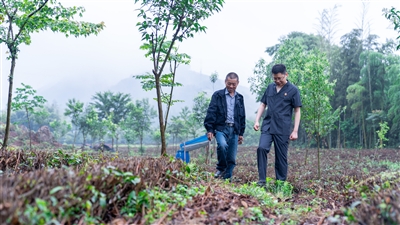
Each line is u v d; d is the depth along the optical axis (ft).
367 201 8.87
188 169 12.84
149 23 17.90
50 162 13.96
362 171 30.25
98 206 7.82
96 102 131.23
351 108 83.71
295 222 9.62
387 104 79.56
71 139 149.38
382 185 10.39
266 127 16.60
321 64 24.90
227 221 8.91
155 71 18.57
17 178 6.93
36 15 25.58
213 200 10.51
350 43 88.74
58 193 6.94
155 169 11.05
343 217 8.87
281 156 16.15
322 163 41.11
